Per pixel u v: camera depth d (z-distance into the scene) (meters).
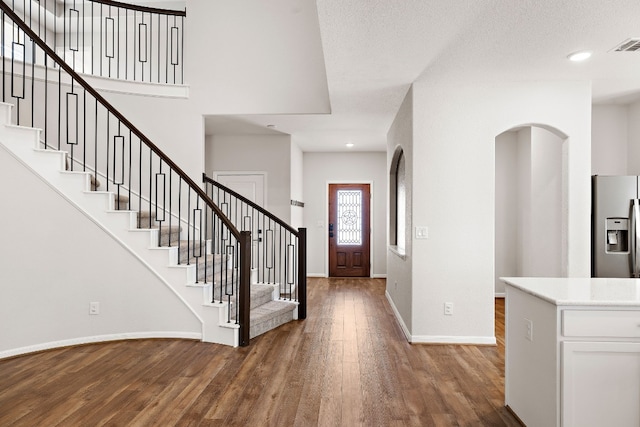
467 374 3.29
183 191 5.54
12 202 3.63
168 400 2.78
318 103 5.57
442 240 4.09
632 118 4.84
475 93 4.11
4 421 2.47
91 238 3.96
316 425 2.47
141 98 5.46
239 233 4.02
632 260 4.07
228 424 2.47
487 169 4.09
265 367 3.41
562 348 2.06
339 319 5.10
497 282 6.67
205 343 4.04
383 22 2.86
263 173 6.94
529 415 2.38
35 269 3.72
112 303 4.03
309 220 8.59
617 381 2.05
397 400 2.82
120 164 5.37
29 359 3.54
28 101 4.83
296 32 5.62
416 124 4.12
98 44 7.41
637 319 2.05
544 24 2.88
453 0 2.56
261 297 4.97
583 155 4.07
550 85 4.08
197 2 5.67
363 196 8.58
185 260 4.66
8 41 7.02
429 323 4.10
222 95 5.62
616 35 3.06
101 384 3.04
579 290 2.32
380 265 8.56
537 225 5.55
